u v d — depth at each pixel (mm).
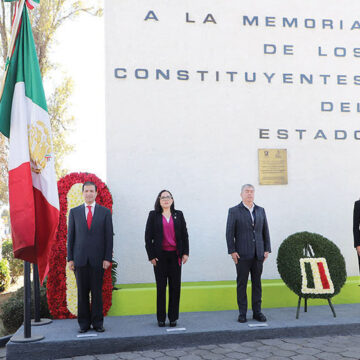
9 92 4660
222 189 6418
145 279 6086
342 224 6723
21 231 4352
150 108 6312
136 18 6359
